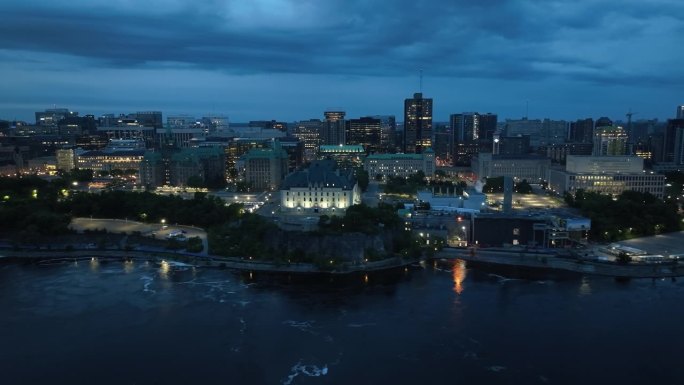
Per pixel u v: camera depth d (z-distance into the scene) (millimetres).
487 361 190500
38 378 180125
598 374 181500
